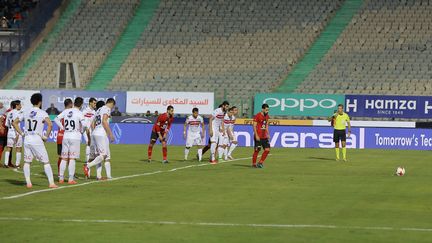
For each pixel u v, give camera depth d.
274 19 101.12
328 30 98.06
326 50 95.31
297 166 50.09
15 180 38.50
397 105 81.00
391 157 61.59
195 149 69.56
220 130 55.44
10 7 106.75
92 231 22.95
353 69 91.75
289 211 27.61
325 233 22.92
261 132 48.25
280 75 92.75
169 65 96.75
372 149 74.19
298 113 83.06
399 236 22.53
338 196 32.53
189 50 98.62
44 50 100.56
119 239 21.70
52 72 97.31
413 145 75.12
